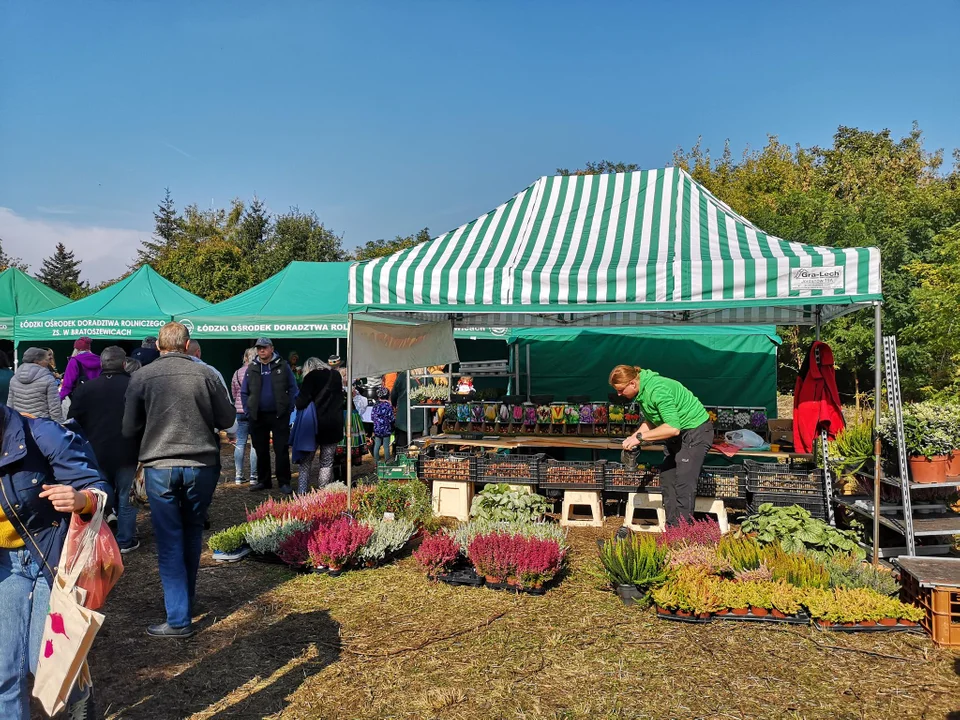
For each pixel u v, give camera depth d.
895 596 4.58
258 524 6.00
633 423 8.01
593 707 3.42
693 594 4.43
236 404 9.27
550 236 6.80
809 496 6.08
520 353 10.28
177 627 4.25
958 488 5.12
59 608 2.37
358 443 8.92
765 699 3.47
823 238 20.91
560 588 5.12
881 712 3.34
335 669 3.84
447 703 3.47
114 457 5.91
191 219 44.59
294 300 12.56
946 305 13.04
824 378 6.65
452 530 6.35
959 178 28.41
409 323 7.75
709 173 29.69
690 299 5.79
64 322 12.72
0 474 2.46
